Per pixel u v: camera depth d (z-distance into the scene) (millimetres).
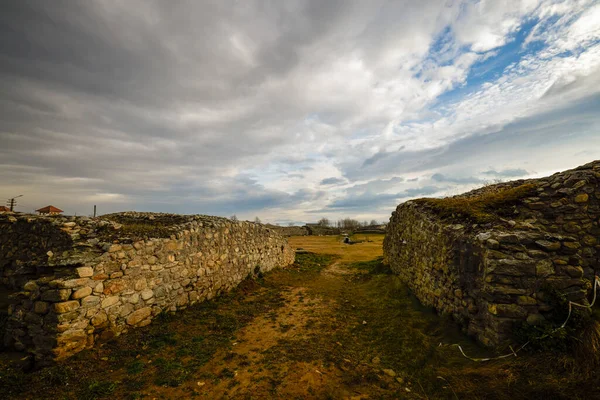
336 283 13000
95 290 5855
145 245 7266
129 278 6711
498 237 5352
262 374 5070
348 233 50938
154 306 7395
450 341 5848
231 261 11305
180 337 6598
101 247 6523
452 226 7227
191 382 4801
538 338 4520
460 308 6316
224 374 5055
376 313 8359
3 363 4973
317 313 8523
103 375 4898
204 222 10195
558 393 3656
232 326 7406
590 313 4723
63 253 6184
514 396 3861
